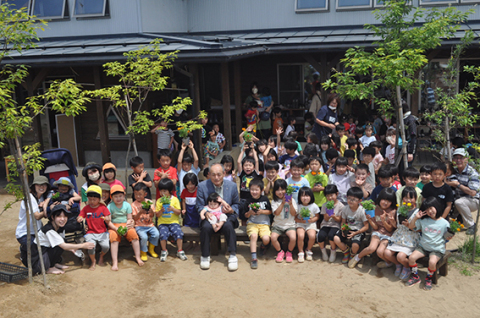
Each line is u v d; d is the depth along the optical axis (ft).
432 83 44.75
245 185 25.71
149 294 20.21
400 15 25.46
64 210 21.68
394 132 32.50
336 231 22.72
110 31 42.68
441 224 20.10
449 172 25.86
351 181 24.47
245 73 50.85
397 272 21.48
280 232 23.38
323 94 39.93
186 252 24.84
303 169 25.85
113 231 22.77
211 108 50.96
